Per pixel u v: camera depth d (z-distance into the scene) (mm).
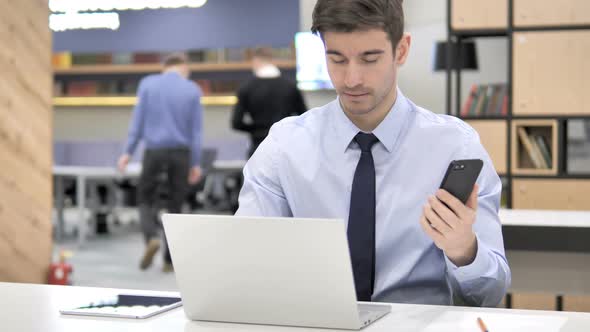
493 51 7715
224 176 9961
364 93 1613
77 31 9969
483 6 4895
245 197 1892
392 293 1759
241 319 1443
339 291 1344
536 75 4844
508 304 3781
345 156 1799
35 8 4094
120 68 10430
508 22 4855
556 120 4824
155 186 6152
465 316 1476
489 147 4957
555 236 2840
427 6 7828
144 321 1469
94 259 6621
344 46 1573
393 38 1590
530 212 3338
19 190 4000
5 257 3885
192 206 9250
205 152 8820
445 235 1450
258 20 9477
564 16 4781
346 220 1783
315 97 9164
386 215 1752
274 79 6305
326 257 1323
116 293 1727
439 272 1758
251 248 1373
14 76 3926
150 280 5641
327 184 1806
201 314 1464
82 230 7391
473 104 5113
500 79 7703
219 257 1403
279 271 1369
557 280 2959
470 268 1546
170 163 6090
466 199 1417
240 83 10305
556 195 4824
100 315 1505
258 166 1892
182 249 1431
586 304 3682
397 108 1771
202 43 9656
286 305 1395
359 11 1540
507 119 4914
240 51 10109
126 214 10477
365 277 1739
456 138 1780
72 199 9039
